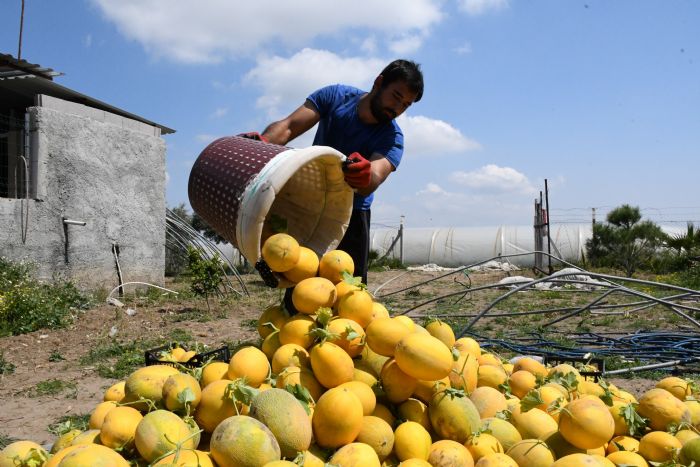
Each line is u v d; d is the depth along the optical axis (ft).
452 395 7.61
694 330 30.04
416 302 44.52
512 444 7.63
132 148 44.62
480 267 92.79
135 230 44.73
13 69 37.24
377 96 13.03
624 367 20.83
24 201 36.52
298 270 9.23
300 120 14.01
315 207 11.09
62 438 7.73
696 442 7.38
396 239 116.37
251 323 32.32
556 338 27.43
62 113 39.01
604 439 7.17
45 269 37.65
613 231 81.82
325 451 7.07
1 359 22.25
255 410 6.77
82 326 30.14
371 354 8.46
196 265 38.50
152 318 33.68
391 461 7.33
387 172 13.26
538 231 80.07
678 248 77.41
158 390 7.52
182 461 6.04
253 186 9.06
